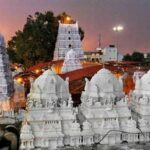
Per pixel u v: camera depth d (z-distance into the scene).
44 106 49.44
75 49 115.12
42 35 116.94
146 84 54.97
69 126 48.84
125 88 75.69
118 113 51.22
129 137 49.94
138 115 53.75
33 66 107.81
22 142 45.91
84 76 80.00
